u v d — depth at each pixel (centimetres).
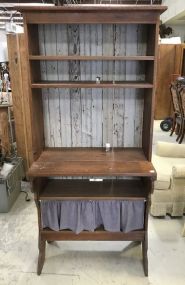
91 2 555
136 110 223
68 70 214
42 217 206
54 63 212
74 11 170
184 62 658
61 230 207
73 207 202
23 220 268
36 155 205
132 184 221
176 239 239
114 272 202
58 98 221
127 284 191
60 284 191
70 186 218
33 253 222
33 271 203
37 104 204
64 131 230
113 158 207
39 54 207
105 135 231
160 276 198
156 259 215
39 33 204
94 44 206
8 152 338
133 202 200
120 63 211
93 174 181
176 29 888
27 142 328
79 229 205
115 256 220
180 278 196
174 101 532
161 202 265
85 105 223
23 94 308
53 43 207
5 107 336
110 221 205
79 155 214
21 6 168
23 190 328
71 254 222
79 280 194
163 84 666
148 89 198
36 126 203
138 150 226
